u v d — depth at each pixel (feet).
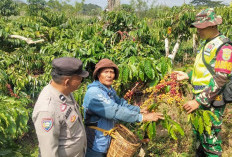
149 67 8.59
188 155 9.89
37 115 4.85
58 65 4.87
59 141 5.32
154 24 21.38
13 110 8.21
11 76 12.35
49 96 4.99
